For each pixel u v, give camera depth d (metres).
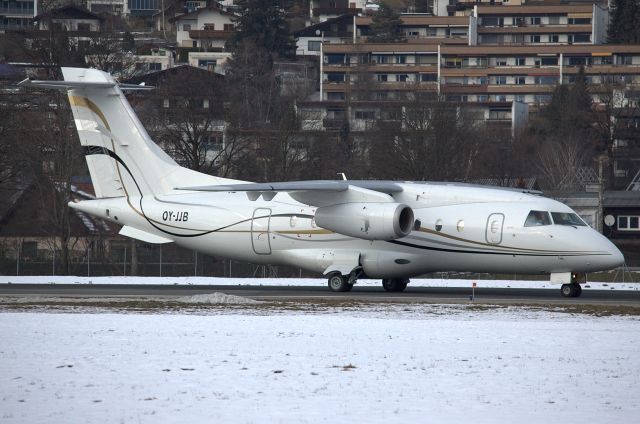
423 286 154.38
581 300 121.12
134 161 148.38
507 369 69.56
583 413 56.38
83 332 86.94
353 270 135.50
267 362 71.94
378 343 80.81
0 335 85.00
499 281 168.62
